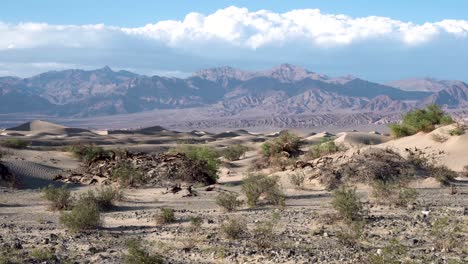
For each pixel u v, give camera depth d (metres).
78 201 27.47
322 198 29.53
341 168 35.59
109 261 14.54
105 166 46.84
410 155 40.97
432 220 20.00
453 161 45.44
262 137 194.75
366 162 35.34
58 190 28.36
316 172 36.75
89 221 20.48
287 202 28.06
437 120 61.00
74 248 16.48
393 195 25.83
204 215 24.06
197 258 15.00
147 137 194.12
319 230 18.55
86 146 66.12
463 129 52.38
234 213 24.41
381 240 16.75
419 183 33.84
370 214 21.94
